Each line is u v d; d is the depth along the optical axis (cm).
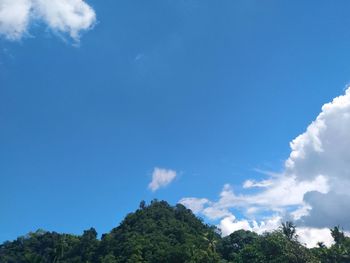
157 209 19225
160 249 13888
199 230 17575
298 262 9881
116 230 18212
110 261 14025
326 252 10700
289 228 10775
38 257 15750
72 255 17025
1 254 18450
